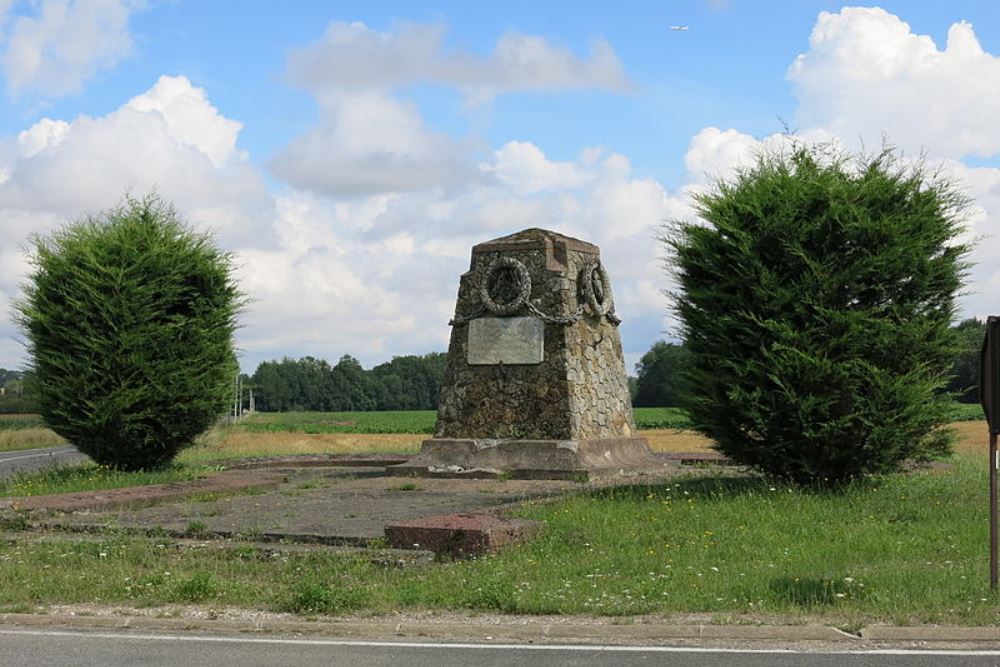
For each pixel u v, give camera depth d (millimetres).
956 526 13453
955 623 8383
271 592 9938
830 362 15875
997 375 9516
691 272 17391
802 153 17453
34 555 12047
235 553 12141
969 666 7246
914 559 11516
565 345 21766
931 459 17062
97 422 21172
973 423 54656
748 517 14203
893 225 16109
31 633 8500
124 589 10039
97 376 21484
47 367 21656
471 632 8453
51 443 51812
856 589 9477
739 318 16594
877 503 15320
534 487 19438
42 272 21734
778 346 16031
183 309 22562
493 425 22141
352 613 9133
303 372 140250
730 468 23562
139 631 8586
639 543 12656
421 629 8523
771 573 10555
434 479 21406
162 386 21562
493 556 11773
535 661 7473
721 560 11562
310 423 80625
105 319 21281
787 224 16391
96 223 22531
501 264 22484
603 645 8000
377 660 7523
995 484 9523
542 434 21672
